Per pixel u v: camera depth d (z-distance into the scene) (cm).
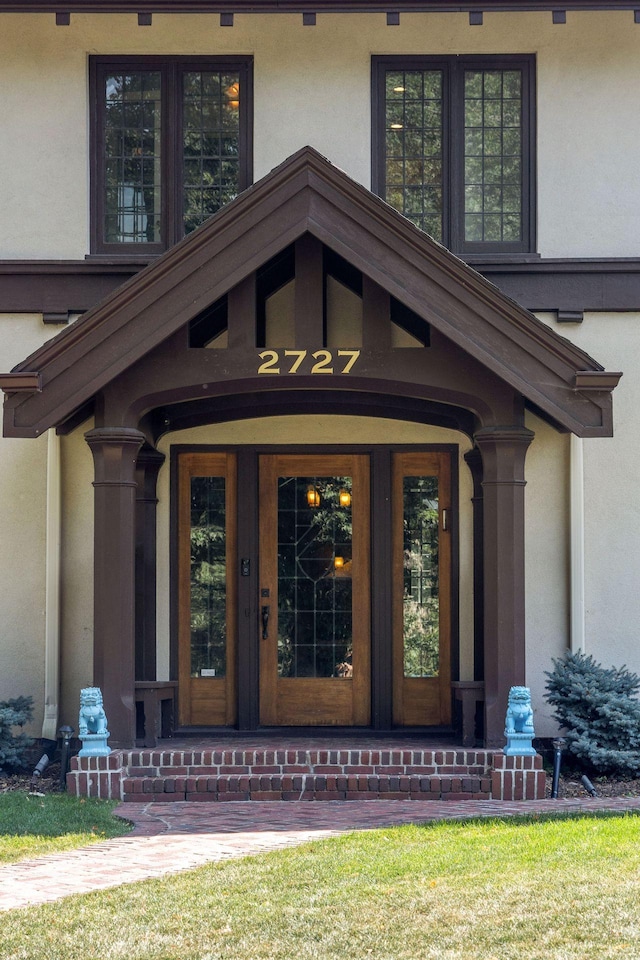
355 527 1206
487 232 1181
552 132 1174
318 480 1211
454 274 977
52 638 1144
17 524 1164
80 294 1161
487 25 1175
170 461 1199
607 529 1155
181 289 980
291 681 1195
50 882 706
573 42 1177
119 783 979
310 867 719
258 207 979
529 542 1168
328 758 1001
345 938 591
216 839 822
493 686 1016
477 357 976
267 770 1001
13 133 1179
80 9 1154
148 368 1009
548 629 1164
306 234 1004
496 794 978
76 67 1180
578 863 703
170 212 1180
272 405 1170
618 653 1148
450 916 618
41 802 944
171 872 725
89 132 1185
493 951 568
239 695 1180
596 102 1175
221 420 1179
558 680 1081
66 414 982
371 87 1180
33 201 1176
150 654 1167
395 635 1197
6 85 1180
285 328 1170
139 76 1190
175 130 1184
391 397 1145
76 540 1171
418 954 568
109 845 806
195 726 1192
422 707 1192
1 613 1159
